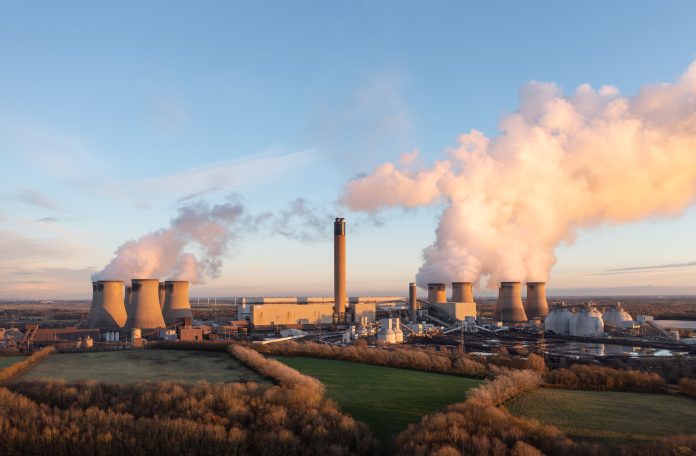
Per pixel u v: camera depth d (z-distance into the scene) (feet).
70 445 132.57
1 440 132.26
